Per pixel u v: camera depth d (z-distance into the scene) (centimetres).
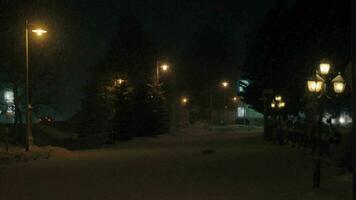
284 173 2131
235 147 3959
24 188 1778
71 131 7531
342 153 2219
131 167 2475
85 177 2086
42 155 3253
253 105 6341
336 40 3553
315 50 3753
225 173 2152
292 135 3947
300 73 4197
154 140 5372
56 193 1639
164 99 6706
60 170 2416
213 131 7369
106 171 2312
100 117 6475
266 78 5662
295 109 5025
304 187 1680
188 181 1894
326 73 1966
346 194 1470
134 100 6219
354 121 1408
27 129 3525
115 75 6072
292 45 4422
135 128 6175
